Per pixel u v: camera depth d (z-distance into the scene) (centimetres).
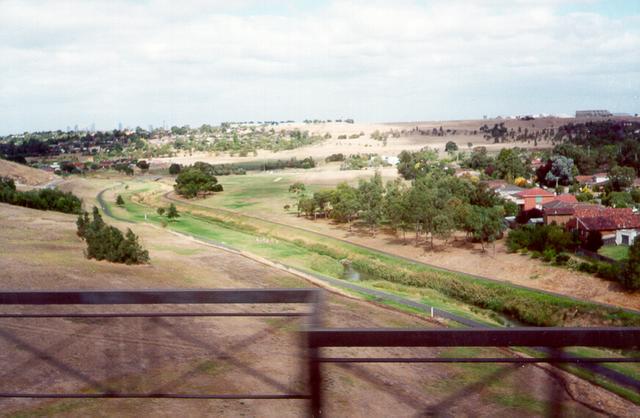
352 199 7788
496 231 5691
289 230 7725
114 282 3441
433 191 7069
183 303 299
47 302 304
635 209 7206
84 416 690
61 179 15362
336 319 2877
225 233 7575
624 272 4212
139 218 8600
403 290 4559
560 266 4859
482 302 4488
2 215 6109
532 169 12525
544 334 267
